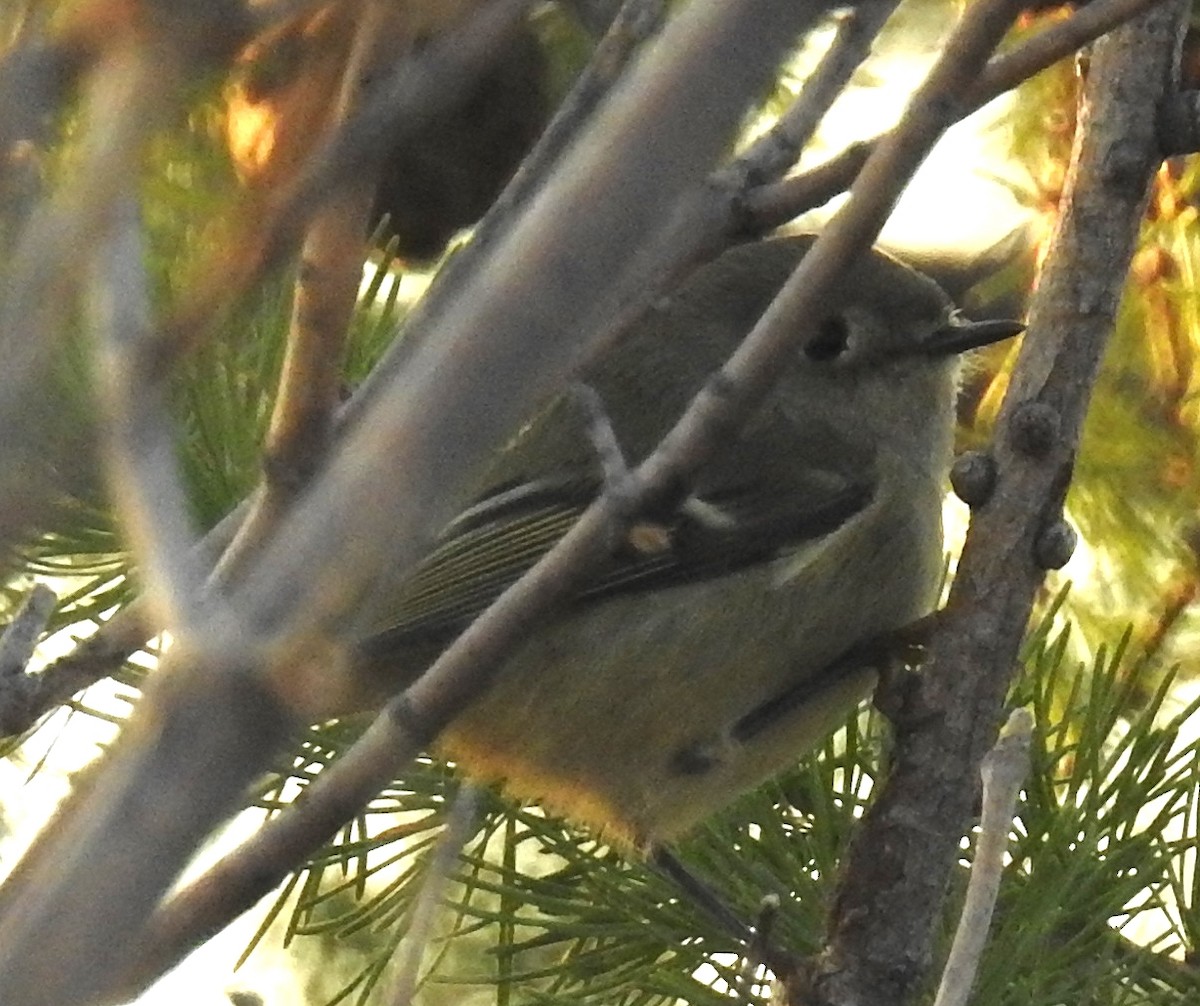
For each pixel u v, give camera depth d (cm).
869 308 214
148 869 123
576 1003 211
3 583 132
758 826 212
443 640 212
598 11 206
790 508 213
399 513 131
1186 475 213
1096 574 213
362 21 149
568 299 133
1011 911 210
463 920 214
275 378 211
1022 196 214
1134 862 210
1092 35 206
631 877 211
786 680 213
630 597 213
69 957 121
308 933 211
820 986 209
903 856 209
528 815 212
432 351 134
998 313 215
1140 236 212
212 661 125
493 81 210
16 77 118
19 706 208
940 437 214
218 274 134
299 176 136
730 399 191
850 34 206
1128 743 210
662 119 136
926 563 214
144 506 131
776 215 206
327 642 129
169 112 122
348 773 185
